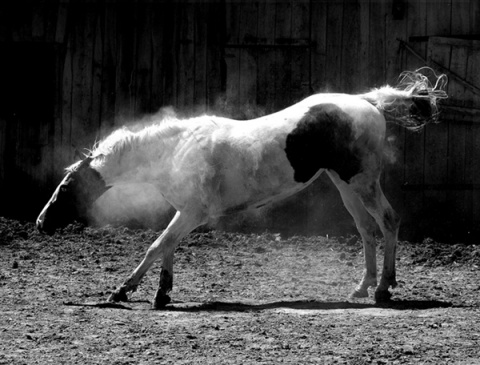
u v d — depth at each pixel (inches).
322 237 553.9
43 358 281.0
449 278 439.2
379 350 291.9
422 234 564.1
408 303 372.2
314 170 374.9
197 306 363.9
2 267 447.2
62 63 612.4
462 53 583.8
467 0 587.2
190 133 375.9
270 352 289.1
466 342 302.8
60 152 609.9
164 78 605.9
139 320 334.3
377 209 375.2
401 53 589.9
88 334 311.1
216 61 602.2
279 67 596.7
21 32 614.5
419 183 588.4
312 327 323.6
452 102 585.0
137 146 377.1
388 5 589.9
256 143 370.9
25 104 613.3
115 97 609.0
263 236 553.0
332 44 593.9
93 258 480.7
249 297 388.5
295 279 431.8
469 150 586.6
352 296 385.1
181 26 604.4
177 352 288.7
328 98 376.2
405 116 387.9
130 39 607.5
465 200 586.6
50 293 385.7
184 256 495.2
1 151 612.7
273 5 596.7
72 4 612.1
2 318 334.3
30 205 606.2
